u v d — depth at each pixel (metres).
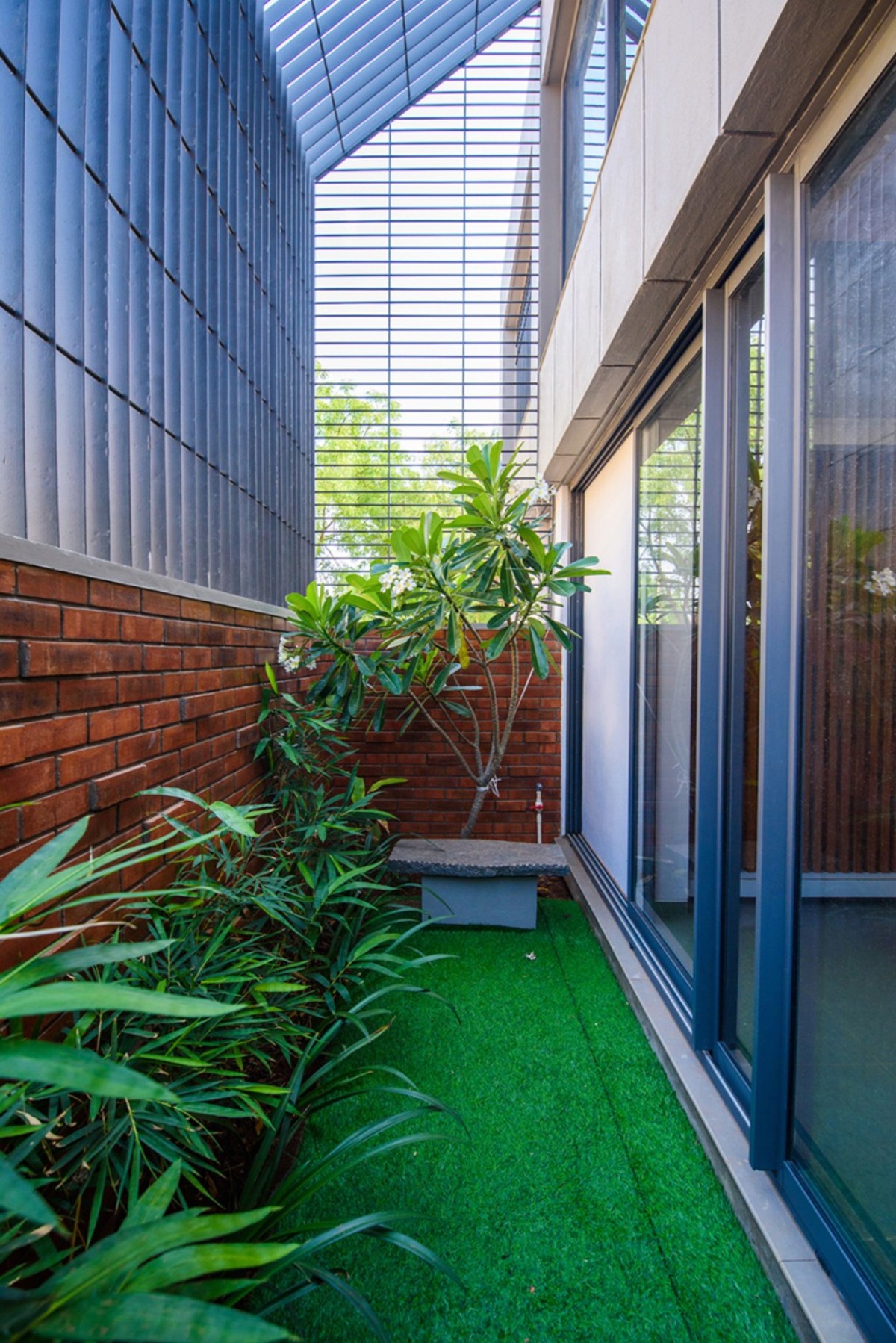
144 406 2.00
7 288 1.40
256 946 2.10
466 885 3.39
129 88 1.89
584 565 3.26
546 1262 1.45
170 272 2.20
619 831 3.44
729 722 2.03
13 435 1.41
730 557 2.04
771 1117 1.55
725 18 1.43
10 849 1.28
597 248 2.79
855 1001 1.30
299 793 2.93
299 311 4.02
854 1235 1.28
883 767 1.21
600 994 2.67
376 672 3.49
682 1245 1.50
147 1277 0.57
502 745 3.92
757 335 1.88
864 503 1.28
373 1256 1.48
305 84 4.10
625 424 3.28
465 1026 2.43
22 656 1.31
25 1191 0.51
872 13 1.17
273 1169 1.39
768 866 1.54
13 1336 0.50
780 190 1.51
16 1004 0.59
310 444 4.26
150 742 1.88
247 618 2.80
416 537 3.29
